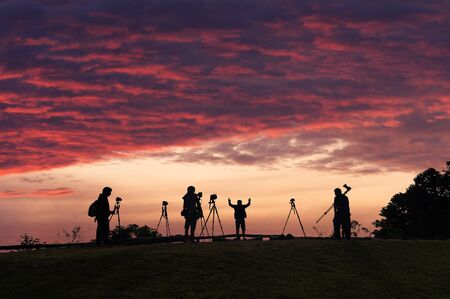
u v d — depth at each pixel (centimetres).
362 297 2250
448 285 2427
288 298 2186
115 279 2250
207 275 2356
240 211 3506
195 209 3100
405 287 2383
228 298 2133
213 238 3525
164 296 2112
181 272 2369
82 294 2088
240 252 2719
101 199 2909
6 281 2181
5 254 2592
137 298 2077
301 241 3086
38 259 2459
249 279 2350
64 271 2302
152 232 3812
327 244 2997
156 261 2486
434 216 7281
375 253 2847
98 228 2883
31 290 2103
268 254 2716
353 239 3231
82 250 2694
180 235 3622
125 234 3741
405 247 2994
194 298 2109
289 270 2500
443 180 7275
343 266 2608
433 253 2884
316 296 2225
